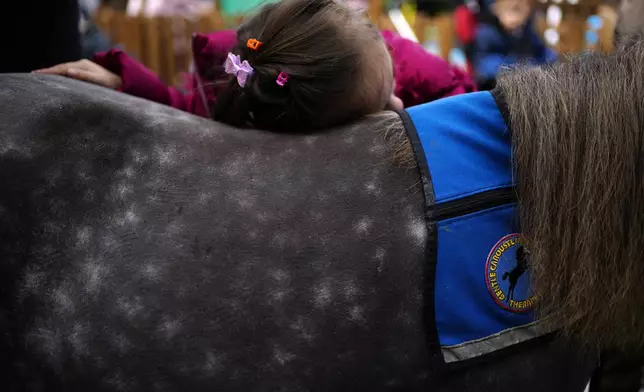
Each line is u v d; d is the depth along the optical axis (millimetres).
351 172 731
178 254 709
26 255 707
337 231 714
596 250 697
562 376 791
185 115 810
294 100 766
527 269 726
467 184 718
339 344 716
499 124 743
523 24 2641
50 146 715
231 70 785
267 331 712
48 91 750
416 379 731
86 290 707
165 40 3041
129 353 709
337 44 764
